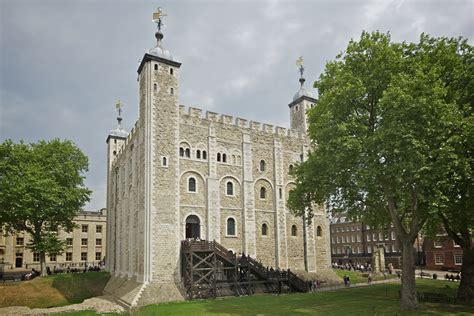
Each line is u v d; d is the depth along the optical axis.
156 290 29.44
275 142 41.66
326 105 23.72
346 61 24.05
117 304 30.67
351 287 34.97
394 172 19.69
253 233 37.81
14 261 60.72
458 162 18.61
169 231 31.95
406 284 22.31
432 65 21.91
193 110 36.59
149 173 32.19
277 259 38.84
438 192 18.95
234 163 38.41
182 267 32.03
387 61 22.20
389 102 19.86
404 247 22.56
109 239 53.94
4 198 37.97
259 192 39.50
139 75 37.62
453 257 55.19
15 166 40.62
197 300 28.88
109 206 55.62
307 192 26.39
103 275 46.25
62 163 45.38
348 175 22.59
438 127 19.52
